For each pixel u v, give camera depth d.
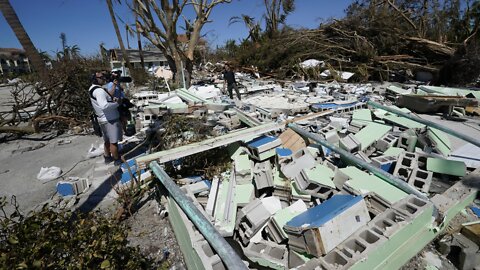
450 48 12.17
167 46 12.90
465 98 7.04
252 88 10.42
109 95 4.14
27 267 1.65
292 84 11.78
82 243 2.02
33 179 4.34
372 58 13.50
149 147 4.97
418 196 2.70
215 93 9.44
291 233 2.37
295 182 3.34
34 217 2.08
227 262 1.75
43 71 7.30
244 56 17.86
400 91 8.92
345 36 14.85
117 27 13.44
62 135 6.67
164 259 2.69
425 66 12.43
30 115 7.52
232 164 3.98
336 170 3.35
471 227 2.69
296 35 16.31
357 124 5.52
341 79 12.84
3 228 2.05
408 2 15.10
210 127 5.29
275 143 4.02
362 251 2.09
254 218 2.72
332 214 2.31
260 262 2.43
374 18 14.41
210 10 12.22
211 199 3.22
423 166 4.02
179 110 5.78
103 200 3.69
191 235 2.26
